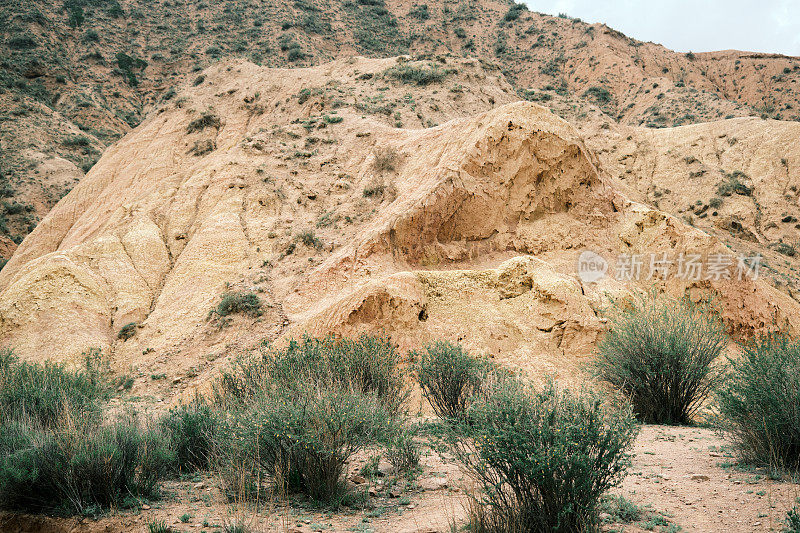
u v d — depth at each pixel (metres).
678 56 101.19
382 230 24.38
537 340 18.38
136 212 32.66
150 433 7.89
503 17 108.38
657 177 52.28
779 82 91.31
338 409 6.77
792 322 24.50
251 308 23.44
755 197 47.53
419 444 8.36
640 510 5.38
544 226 26.69
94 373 18.84
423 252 24.97
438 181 25.73
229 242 28.12
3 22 79.25
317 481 6.35
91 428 7.36
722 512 5.26
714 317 13.22
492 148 26.95
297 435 6.44
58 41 80.62
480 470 4.95
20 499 6.45
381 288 18.73
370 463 7.47
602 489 4.80
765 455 6.91
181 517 5.75
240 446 6.83
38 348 22.61
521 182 27.06
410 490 6.61
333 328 18.22
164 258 29.28
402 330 18.25
